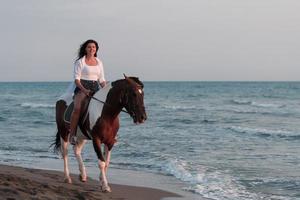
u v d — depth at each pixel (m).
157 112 42.62
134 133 23.53
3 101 67.50
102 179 9.12
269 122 31.81
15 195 7.29
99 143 8.70
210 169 13.14
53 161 14.92
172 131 24.72
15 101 67.81
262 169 13.15
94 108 8.67
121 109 8.62
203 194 9.97
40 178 10.27
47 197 7.54
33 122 31.78
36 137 22.38
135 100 8.29
